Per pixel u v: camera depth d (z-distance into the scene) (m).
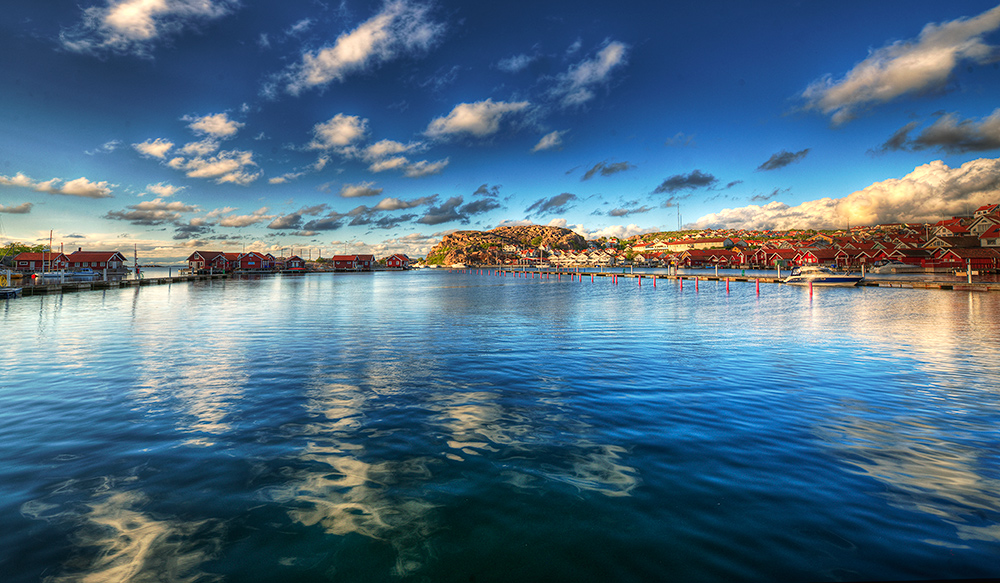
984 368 14.58
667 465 7.30
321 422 9.45
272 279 121.31
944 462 7.37
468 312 34.72
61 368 14.77
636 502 6.12
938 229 123.81
